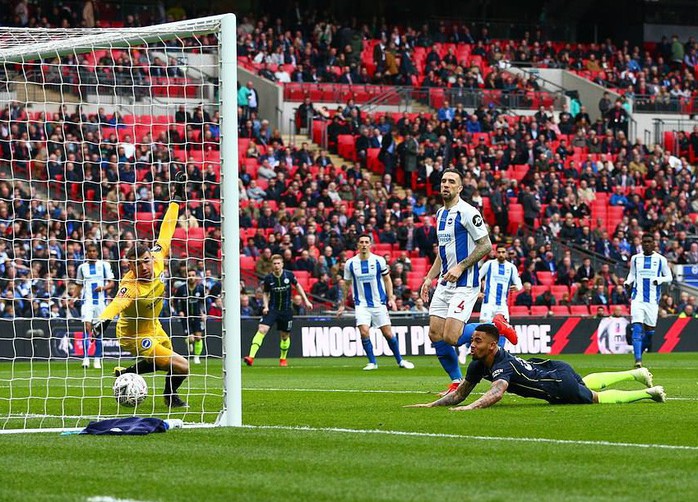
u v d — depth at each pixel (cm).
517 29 8856
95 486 1184
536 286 5788
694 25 8956
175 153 5628
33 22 6875
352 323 5003
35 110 5553
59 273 4725
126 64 5938
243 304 5006
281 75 7281
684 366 4134
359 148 6762
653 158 7131
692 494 1108
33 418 1998
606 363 4394
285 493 1130
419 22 8631
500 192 6234
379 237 5859
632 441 1538
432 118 6919
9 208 4909
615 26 9019
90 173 5316
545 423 1775
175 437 1614
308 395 2564
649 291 3819
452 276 2278
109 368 4041
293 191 5994
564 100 7656
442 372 3722
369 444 1512
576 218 6353
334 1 8400
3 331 4516
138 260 2088
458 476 1229
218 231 5128
